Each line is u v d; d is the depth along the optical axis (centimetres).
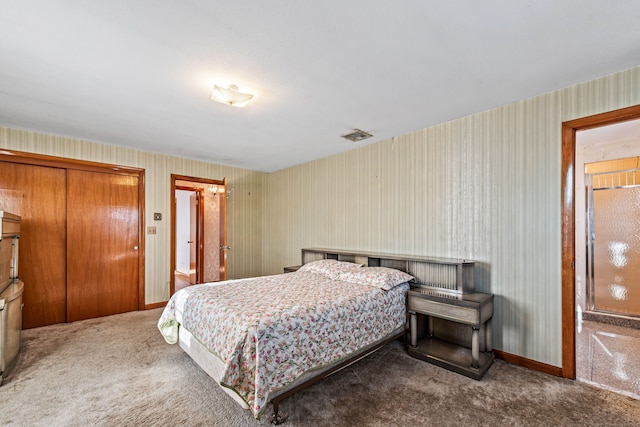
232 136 352
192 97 245
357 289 261
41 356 265
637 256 359
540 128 242
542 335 239
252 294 244
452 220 298
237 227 527
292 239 502
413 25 158
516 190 255
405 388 215
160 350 279
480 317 232
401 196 345
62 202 359
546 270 238
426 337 305
